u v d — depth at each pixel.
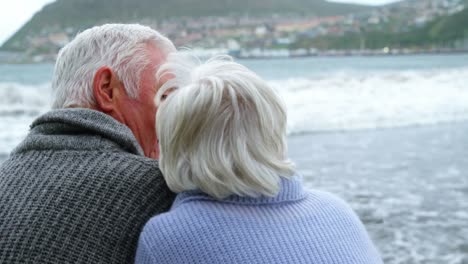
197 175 1.49
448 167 8.29
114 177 1.71
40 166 1.75
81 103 1.88
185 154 1.52
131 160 1.76
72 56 1.89
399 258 4.76
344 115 14.31
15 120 12.04
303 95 16.81
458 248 4.99
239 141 1.48
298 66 44.62
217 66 1.56
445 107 16.17
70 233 1.63
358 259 1.55
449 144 10.49
